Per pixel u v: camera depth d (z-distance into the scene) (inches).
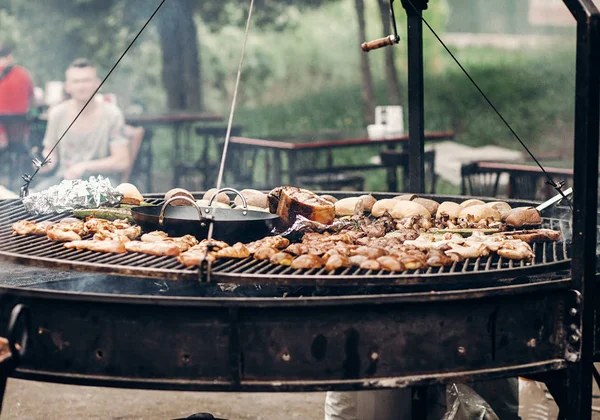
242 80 732.0
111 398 165.2
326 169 289.7
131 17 581.0
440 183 346.3
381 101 653.3
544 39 759.1
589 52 88.2
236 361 84.7
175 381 85.8
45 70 614.9
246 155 355.6
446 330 87.4
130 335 86.0
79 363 87.7
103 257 99.9
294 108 658.2
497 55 759.7
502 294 87.3
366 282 88.1
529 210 125.0
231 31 778.2
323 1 621.9
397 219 129.5
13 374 89.7
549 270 96.0
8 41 612.7
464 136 524.1
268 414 157.8
